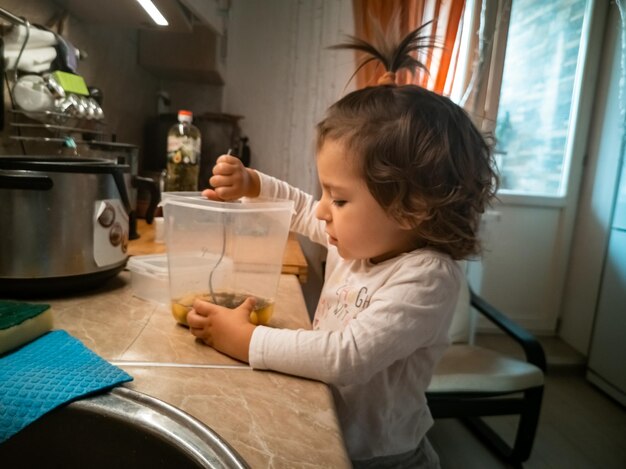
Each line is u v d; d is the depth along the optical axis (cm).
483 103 170
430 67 168
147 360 49
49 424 40
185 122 136
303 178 204
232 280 64
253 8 196
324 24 195
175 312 59
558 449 169
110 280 78
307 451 35
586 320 231
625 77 203
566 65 240
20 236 60
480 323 250
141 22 121
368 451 62
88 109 100
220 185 76
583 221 238
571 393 211
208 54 163
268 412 40
